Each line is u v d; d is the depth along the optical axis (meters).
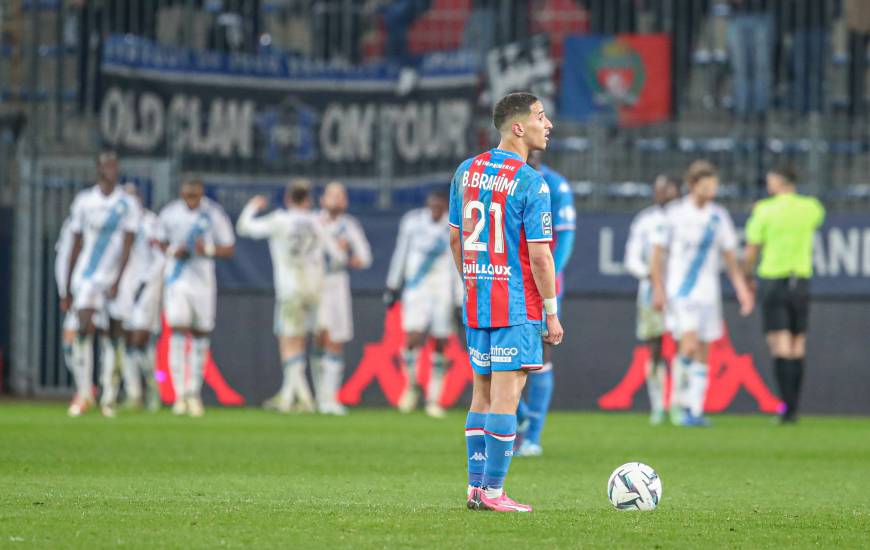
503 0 57.56
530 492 24.89
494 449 20.94
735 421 50.19
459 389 55.34
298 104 55.78
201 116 55.09
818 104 58.59
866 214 53.84
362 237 54.12
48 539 17.09
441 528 18.72
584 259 54.72
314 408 53.56
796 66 58.69
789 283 48.53
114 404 49.12
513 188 20.61
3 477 26.08
